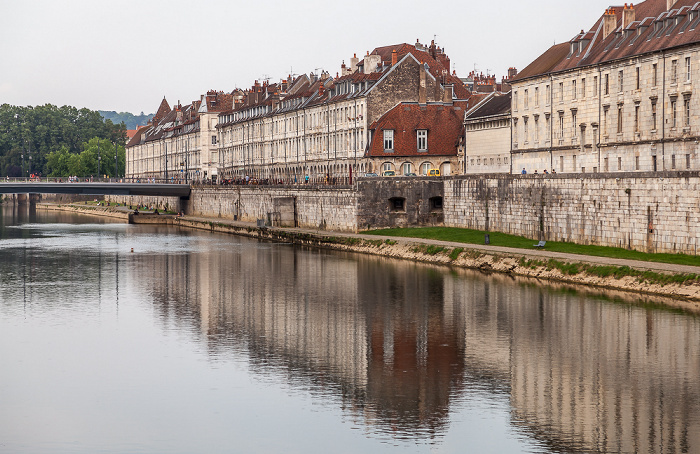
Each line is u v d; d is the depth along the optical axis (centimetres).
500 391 5775
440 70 16912
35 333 7531
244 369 6366
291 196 16038
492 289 9031
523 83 13262
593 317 7556
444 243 11625
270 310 8419
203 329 7650
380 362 6500
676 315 7462
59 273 11162
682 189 8431
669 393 5638
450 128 15738
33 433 5178
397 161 15500
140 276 10806
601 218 9688
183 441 5044
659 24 10612
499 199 11869
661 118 10212
